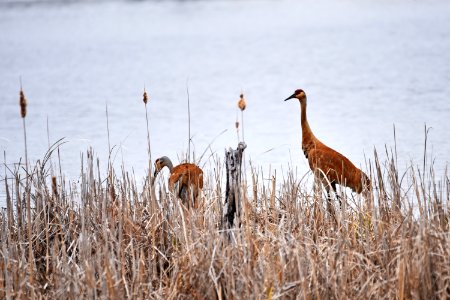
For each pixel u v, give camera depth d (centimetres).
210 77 5400
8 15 11625
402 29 7794
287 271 1230
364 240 1408
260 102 4206
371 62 5612
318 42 7325
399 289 1192
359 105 3766
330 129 3153
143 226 1441
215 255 1262
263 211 1497
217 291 1195
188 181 1622
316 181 1606
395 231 1330
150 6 12825
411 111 3469
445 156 2422
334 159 1820
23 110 1287
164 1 13925
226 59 6500
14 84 5209
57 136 3192
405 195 1453
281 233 1305
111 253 1310
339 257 1270
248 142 2961
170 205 1455
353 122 3288
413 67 5134
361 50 6450
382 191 1528
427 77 4584
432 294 1206
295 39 7712
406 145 2667
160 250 1406
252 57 6538
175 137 3144
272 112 3794
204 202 1495
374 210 1423
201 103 4216
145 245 1396
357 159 2498
